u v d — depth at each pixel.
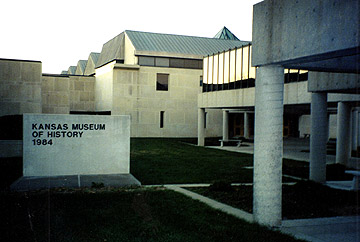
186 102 37.59
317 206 8.14
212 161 17.47
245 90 22.14
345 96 14.70
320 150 11.48
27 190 9.10
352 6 4.97
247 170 14.34
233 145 29.50
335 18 5.23
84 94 40.62
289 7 6.02
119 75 34.72
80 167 11.43
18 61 24.09
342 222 6.94
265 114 6.48
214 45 40.94
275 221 6.55
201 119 28.53
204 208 7.53
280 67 6.49
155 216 6.87
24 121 10.82
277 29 6.25
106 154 11.74
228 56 24.39
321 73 11.13
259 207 6.57
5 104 23.84
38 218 6.48
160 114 36.91
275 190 6.52
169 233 5.93
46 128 11.05
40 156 10.99
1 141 16.84
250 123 42.50
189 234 5.90
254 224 6.50
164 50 36.59
